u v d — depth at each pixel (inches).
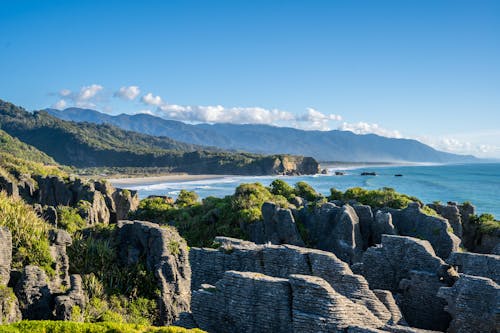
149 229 1569.9
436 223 2065.7
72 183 3796.8
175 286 1499.8
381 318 1089.4
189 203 3902.6
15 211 1427.2
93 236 1668.3
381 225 2228.1
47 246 1333.7
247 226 2815.0
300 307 1000.2
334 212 2465.6
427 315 1296.8
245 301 1083.9
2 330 936.9
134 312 1406.3
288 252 1273.4
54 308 1156.5
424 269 1384.1
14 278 1175.6
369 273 1467.8
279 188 3855.8
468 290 1088.2
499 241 2425.0
